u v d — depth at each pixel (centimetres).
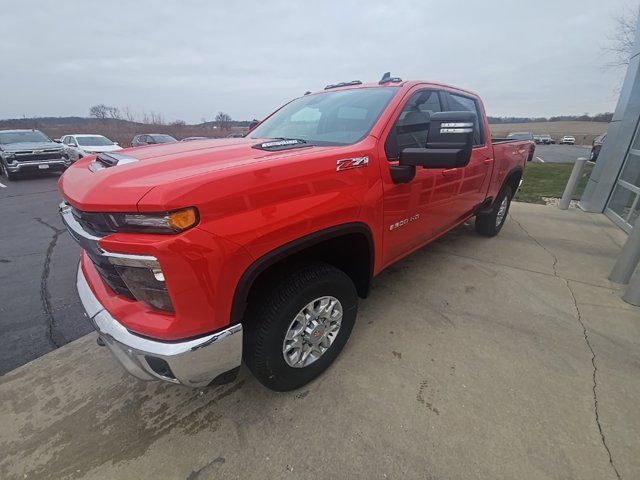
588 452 168
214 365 155
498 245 448
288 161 164
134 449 175
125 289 158
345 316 221
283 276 181
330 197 180
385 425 184
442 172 281
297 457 169
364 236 216
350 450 171
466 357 234
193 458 170
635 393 204
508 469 161
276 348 182
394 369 224
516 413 190
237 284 149
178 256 130
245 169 148
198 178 134
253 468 165
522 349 242
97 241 141
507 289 328
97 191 139
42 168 1182
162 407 200
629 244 332
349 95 280
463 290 325
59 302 320
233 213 142
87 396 209
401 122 241
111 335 156
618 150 601
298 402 200
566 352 239
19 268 401
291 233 163
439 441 175
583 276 358
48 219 637
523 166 495
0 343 260
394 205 232
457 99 324
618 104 633
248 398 205
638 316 283
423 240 301
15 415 196
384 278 350
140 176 146
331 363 225
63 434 184
